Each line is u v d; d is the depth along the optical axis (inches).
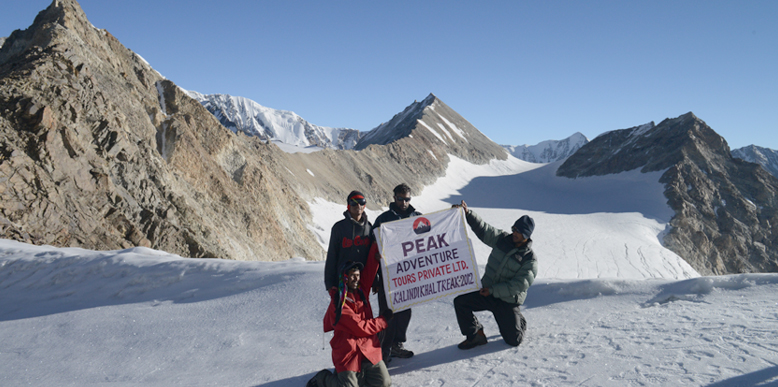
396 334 164.9
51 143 673.6
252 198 1326.3
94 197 697.6
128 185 791.7
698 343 134.8
